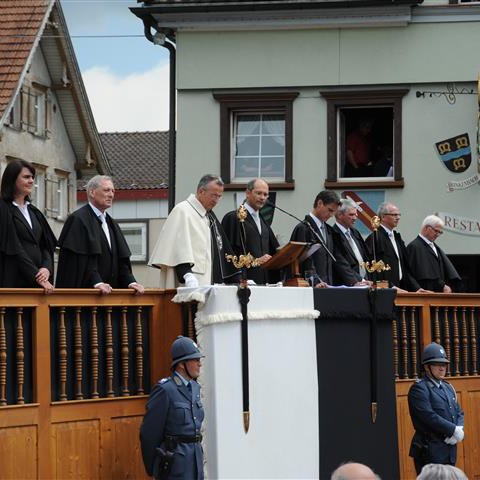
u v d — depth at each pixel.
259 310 14.83
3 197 14.54
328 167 29.61
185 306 14.95
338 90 29.62
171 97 30.45
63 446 13.83
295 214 29.67
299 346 15.38
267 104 29.80
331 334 15.88
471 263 30.81
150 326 15.09
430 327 19.23
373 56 29.56
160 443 13.90
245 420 14.54
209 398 14.29
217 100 29.84
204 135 29.86
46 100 46.72
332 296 15.85
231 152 30.02
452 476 11.31
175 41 30.02
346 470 10.48
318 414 15.56
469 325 20.31
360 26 29.53
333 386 15.81
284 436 15.06
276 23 29.56
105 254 15.22
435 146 29.53
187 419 13.95
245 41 29.80
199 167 29.86
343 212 18.55
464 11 29.36
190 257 15.56
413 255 20.39
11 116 44.12
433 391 17.69
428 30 29.52
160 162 56.84
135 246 54.22
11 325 13.45
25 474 13.37
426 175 29.58
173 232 15.72
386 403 16.52
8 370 13.40
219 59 29.81
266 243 17.83
